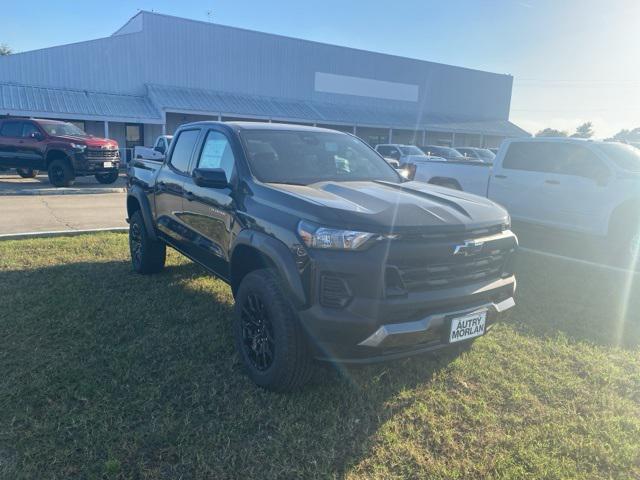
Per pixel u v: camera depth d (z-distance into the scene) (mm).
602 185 7656
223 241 4020
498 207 3811
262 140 4289
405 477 2652
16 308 4750
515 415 3254
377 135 40312
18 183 16609
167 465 2662
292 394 3340
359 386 3518
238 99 33375
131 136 29953
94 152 15539
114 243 7621
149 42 30656
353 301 2900
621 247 7547
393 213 3107
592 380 3746
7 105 23766
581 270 6867
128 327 4375
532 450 2891
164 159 5559
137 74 30531
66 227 9023
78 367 3641
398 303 2936
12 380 3438
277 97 36219
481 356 4066
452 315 3117
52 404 3160
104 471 2582
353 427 3049
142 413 3102
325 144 4625
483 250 3318
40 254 6820
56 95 26688
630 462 2838
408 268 3018
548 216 8398
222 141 4395
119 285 5562
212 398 3293
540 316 5039
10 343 4020
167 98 29422
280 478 2607
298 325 3127
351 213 3016
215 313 4770
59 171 15305
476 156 26453
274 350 3229
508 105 50688
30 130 15844
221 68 33562
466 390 3549
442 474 2676
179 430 2941
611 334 4660
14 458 2664
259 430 2982
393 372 3746
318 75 37875
